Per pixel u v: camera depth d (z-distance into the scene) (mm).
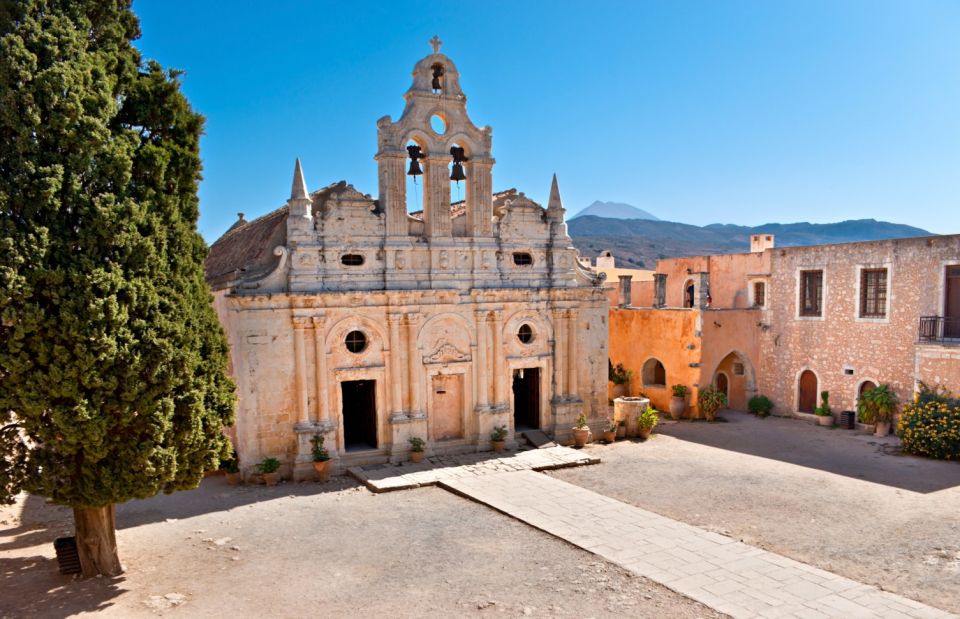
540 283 26031
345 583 13945
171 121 13977
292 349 21922
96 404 12312
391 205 23266
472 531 17031
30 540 16578
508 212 25422
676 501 19266
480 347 24703
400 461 23250
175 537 16750
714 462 23844
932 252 26641
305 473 21797
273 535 16844
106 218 12258
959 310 25938
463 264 24547
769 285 33469
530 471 22344
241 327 21266
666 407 33312
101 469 12883
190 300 14102
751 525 17234
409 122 23406
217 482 21844
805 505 18797
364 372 22938
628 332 35750
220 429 14734
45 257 11891
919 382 25859
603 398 27359
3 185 11586
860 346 29391
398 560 15164
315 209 22828
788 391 32594
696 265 39031
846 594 13211
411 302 23375
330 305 22266
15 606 12820
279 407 21828
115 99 13148
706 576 14109
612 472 22562
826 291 30781
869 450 25438
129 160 12773
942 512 18031
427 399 24000
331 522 17797
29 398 11961
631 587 13625
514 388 28641
